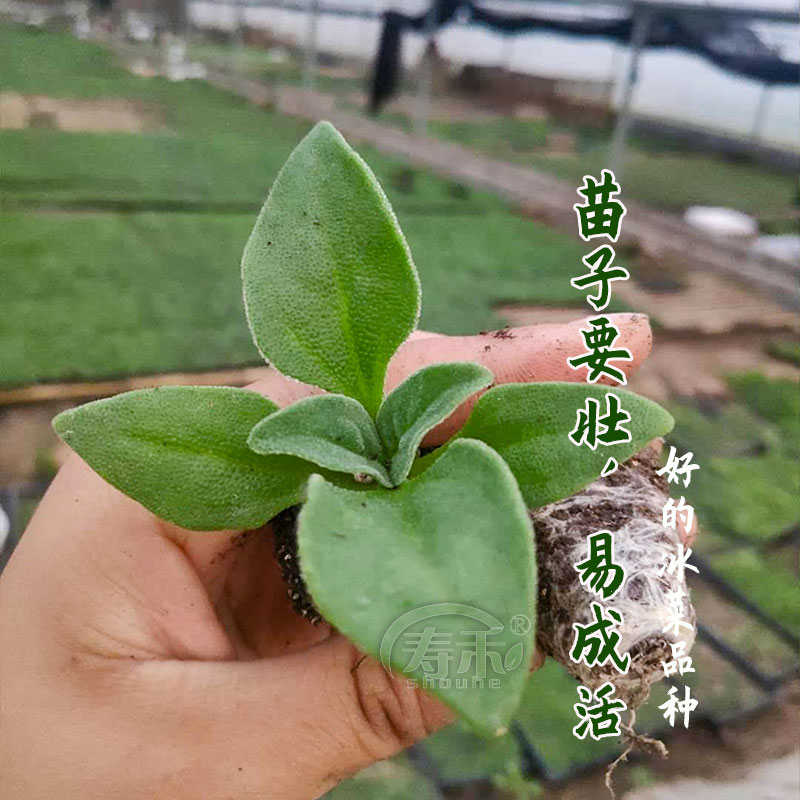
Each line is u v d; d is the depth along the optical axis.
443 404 0.12
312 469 0.13
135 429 0.12
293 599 0.17
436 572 0.10
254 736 0.15
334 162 0.14
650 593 0.13
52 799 0.15
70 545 0.17
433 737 0.29
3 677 0.16
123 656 0.16
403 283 0.14
